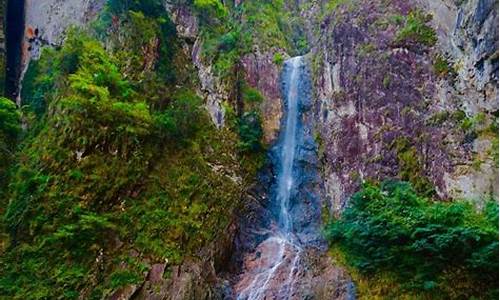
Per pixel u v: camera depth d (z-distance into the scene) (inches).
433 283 355.6
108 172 435.2
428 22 501.4
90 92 458.0
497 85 424.2
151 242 410.3
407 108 468.8
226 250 449.4
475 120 430.0
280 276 431.2
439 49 480.7
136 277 382.6
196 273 404.5
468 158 421.7
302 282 418.3
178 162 475.5
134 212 426.3
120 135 453.1
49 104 510.9
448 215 365.7
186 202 448.8
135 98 495.5
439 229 361.4
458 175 418.9
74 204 410.6
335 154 509.4
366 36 534.0
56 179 422.6
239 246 468.8
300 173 536.1
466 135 430.3
